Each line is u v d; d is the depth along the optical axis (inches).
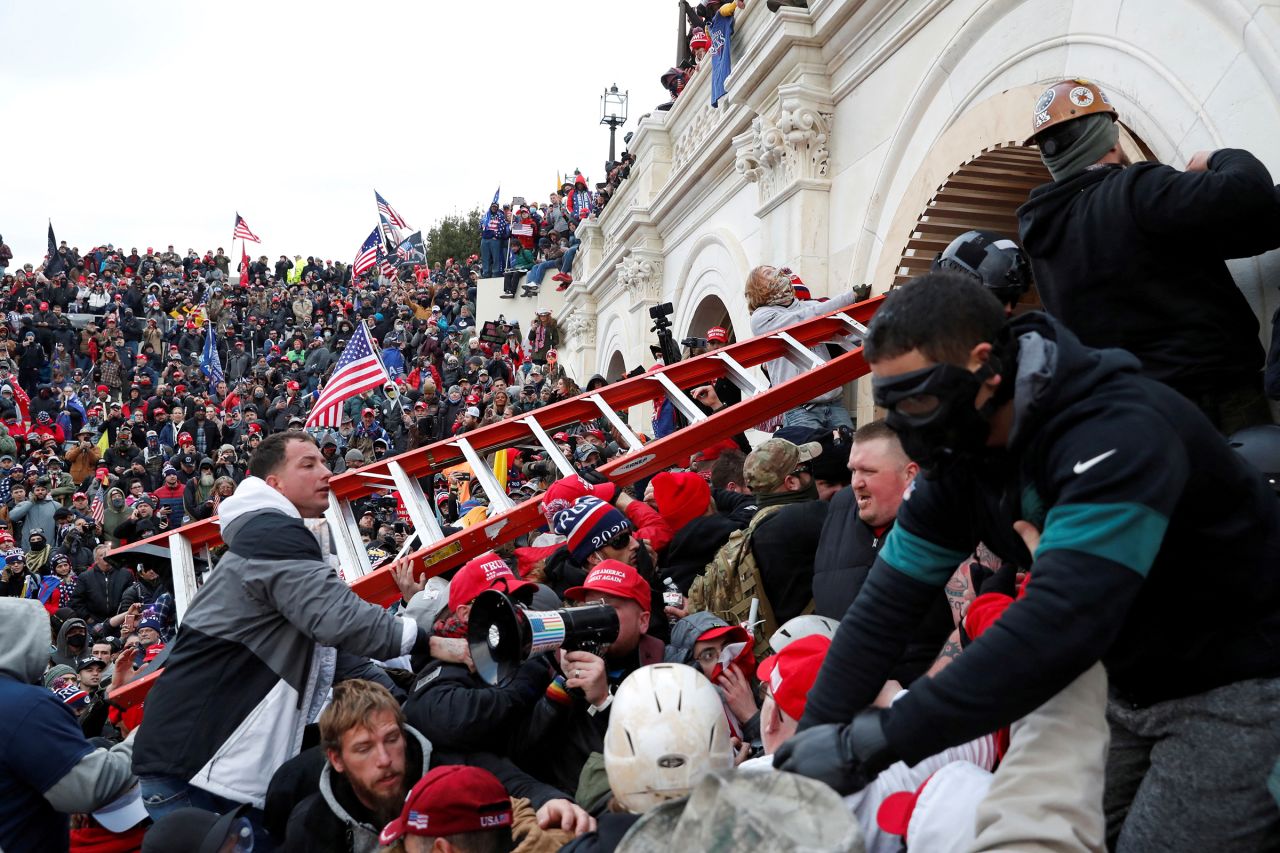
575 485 156.6
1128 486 54.9
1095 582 53.9
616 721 82.2
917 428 60.9
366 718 110.3
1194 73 143.7
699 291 396.5
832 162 275.9
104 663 241.3
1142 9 155.4
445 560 160.7
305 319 1040.2
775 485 152.3
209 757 124.6
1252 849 65.9
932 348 58.4
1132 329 106.3
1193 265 104.9
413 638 128.6
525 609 104.8
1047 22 181.9
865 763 57.2
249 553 127.7
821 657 85.5
